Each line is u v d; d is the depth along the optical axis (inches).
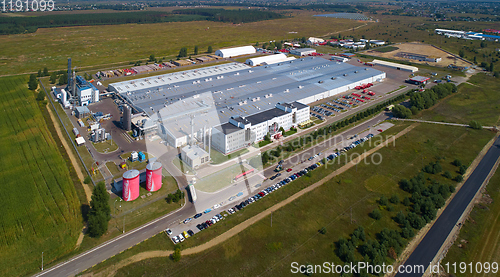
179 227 3117.6
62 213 3334.2
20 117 5595.5
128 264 2691.9
